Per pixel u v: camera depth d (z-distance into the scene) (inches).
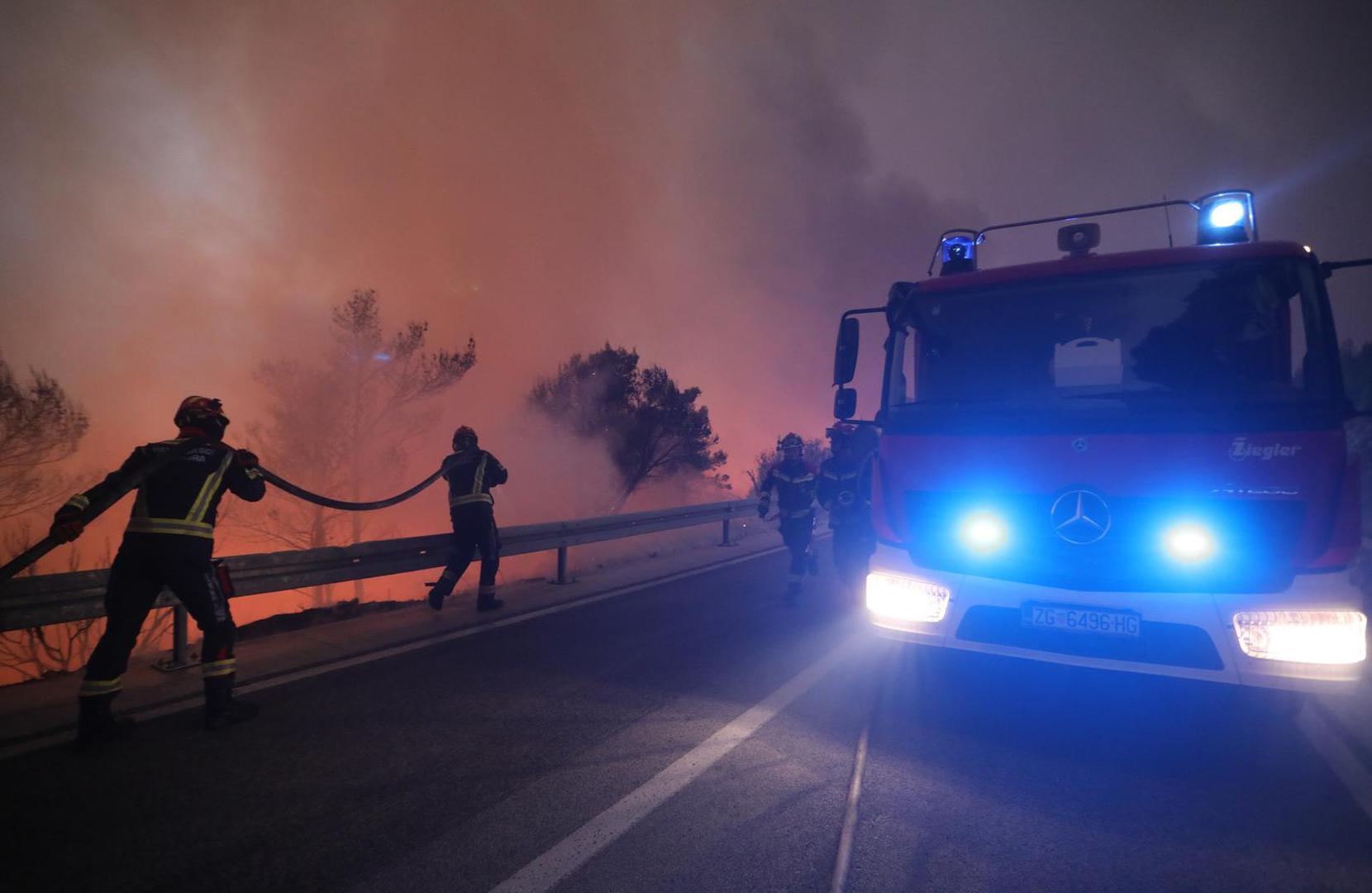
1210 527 112.7
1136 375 132.3
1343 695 105.0
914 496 137.9
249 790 110.9
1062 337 140.4
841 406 172.1
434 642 200.5
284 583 193.3
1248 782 116.0
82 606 149.1
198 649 181.3
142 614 130.5
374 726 137.6
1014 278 149.1
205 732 134.0
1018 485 126.0
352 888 85.7
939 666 153.4
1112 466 119.4
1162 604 113.7
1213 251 134.9
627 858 92.5
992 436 131.2
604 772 117.9
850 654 189.5
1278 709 128.9
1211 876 90.5
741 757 124.3
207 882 86.6
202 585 132.9
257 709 142.4
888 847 96.2
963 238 182.7
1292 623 107.7
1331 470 109.5
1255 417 116.0
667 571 329.1
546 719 142.0
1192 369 128.7
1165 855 95.1
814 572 271.4
